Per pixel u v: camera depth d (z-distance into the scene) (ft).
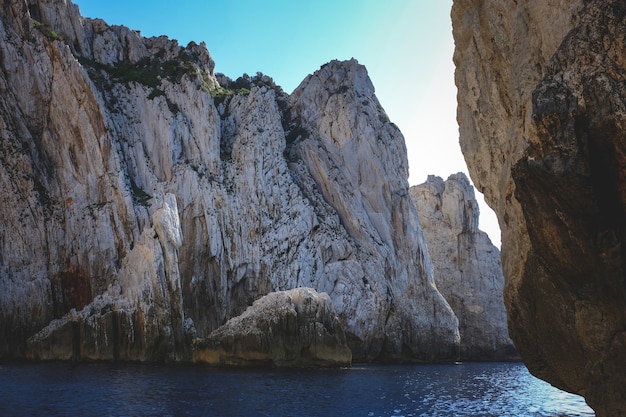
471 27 90.74
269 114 261.85
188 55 277.23
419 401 111.65
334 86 290.15
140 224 210.59
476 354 299.58
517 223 70.95
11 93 211.00
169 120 237.25
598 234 53.83
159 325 175.22
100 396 101.60
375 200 268.00
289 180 252.01
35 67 216.13
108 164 214.48
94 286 200.85
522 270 70.95
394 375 166.71
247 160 244.63
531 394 131.85
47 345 170.50
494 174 89.66
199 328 213.66
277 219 241.76
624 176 51.60
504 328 303.48
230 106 268.21
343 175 267.18
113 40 259.60
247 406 97.35
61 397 99.25
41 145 213.87
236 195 237.04
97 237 204.74
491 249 320.91
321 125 278.05
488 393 131.23
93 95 217.15
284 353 167.84
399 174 278.87
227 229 229.86
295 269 234.58
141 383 121.08
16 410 85.92
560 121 54.24
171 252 182.09
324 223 249.55
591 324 57.26
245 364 164.76
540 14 67.26
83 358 170.60
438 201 334.85
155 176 229.66
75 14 247.29
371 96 299.17
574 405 113.29
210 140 241.76
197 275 218.79
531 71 69.87
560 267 58.70
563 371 67.67
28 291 190.39
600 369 56.39
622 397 54.44
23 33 219.61
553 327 66.23
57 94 216.13
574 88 54.60
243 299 228.63
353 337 231.50
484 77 88.63
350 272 240.32
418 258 265.95
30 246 196.03
